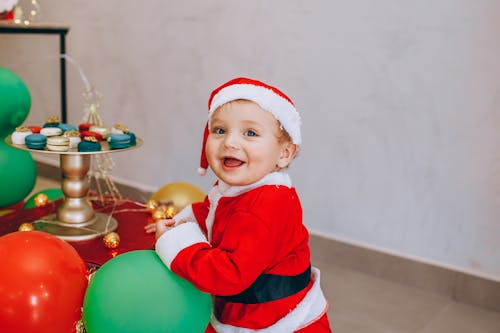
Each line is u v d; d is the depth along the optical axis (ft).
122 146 4.99
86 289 3.66
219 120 3.69
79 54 9.69
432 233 6.70
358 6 6.64
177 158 8.80
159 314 3.32
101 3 9.16
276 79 7.45
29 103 6.42
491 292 6.34
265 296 3.56
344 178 7.18
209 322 3.82
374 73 6.69
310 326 3.73
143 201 9.25
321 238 7.43
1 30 6.71
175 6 8.29
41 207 5.87
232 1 7.65
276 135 3.69
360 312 6.17
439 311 6.30
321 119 7.19
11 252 3.48
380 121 6.77
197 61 8.22
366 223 7.14
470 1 5.98
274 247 3.46
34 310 3.35
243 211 3.47
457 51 6.14
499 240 6.28
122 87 9.23
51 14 9.85
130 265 3.49
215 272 3.30
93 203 6.08
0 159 6.26
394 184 6.84
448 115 6.33
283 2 7.18
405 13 6.37
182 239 3.50
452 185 6.46
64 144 4.81
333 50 6.91
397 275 6.93
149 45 8.74
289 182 3.80
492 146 6.13
